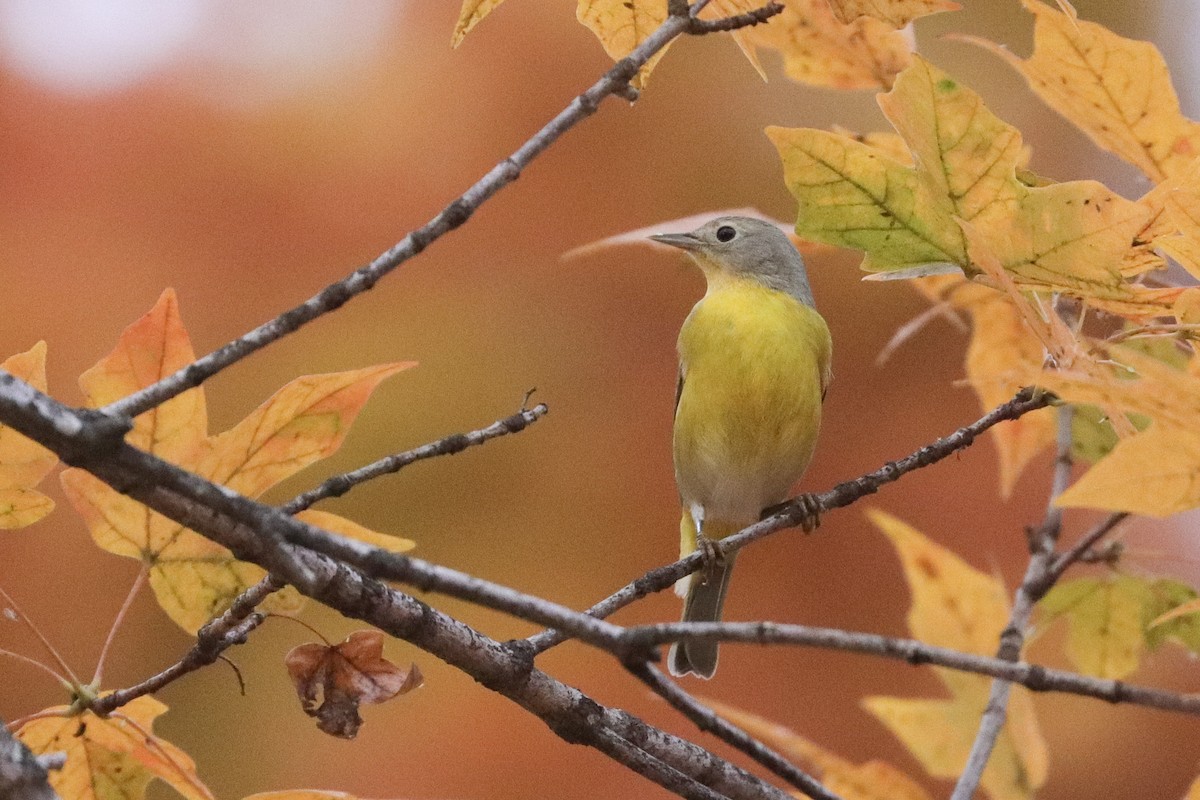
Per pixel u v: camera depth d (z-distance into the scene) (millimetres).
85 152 11984
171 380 4590
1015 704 8477
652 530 12227
